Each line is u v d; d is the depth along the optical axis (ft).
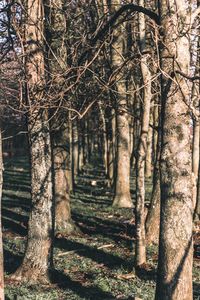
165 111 28.50
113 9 56.70
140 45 41.78
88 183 118.73
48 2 49.96
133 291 37.40
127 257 48.26
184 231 28.02
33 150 40.14
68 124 60.64
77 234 58.75
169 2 28.81
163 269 28.35
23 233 60.75
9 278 39.86
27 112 37.99
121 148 79.30
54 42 45.60
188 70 28.96
